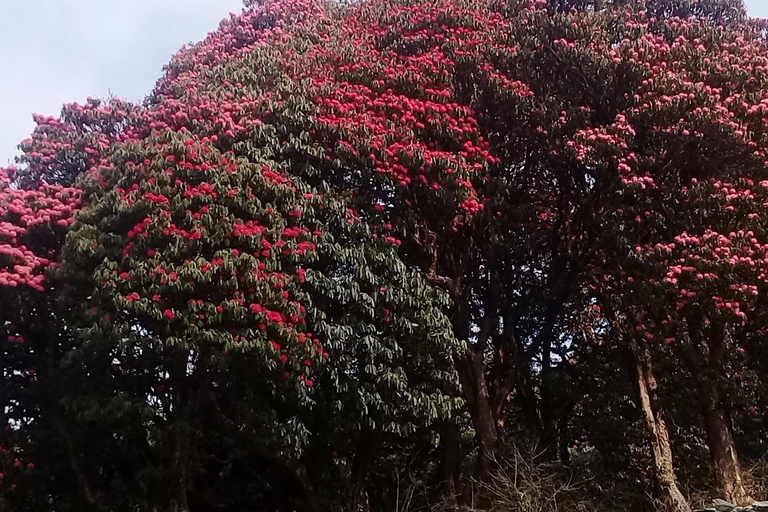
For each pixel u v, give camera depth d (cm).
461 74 1290
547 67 1304
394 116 1209
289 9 1577
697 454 1315
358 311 1052
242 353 973
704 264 1041
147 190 980
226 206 990
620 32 1309
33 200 1120
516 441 1394
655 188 1189
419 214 1242
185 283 904
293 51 1344
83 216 1016
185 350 996
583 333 1570
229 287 924
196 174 1002
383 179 1134
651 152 1221
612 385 1435
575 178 1341
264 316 913
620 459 1365
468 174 1170
